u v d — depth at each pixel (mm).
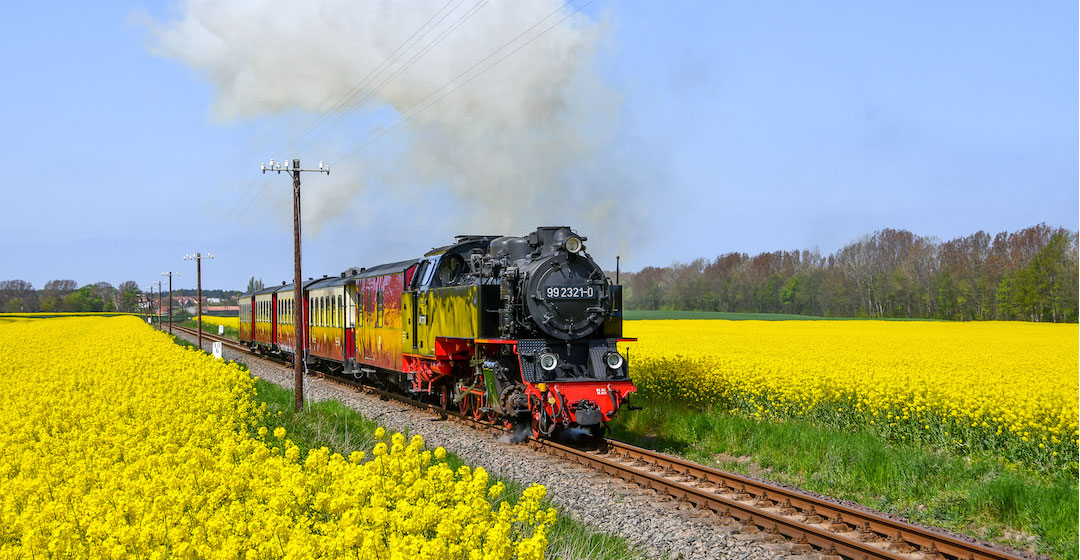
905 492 10156
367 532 5141
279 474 6812
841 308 95562
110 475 6879
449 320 15711
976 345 32656
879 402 13492
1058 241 74625
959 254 91688
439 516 5555
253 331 39125
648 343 31578
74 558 5477
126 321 78562
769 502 9352
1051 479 10625
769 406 15086
